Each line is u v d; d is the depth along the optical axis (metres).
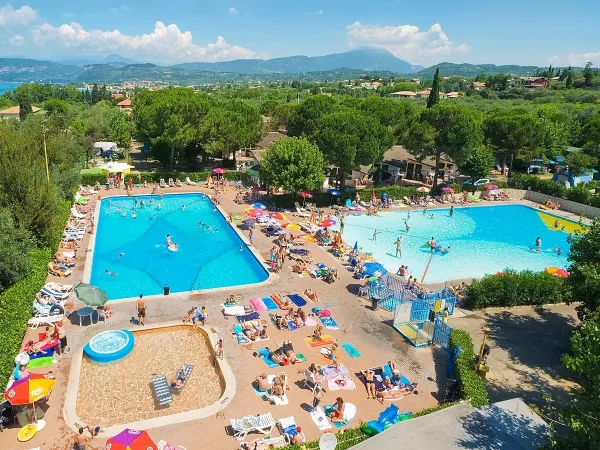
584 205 57.91
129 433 14.96
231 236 44.94
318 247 41.16
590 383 13.82
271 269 35.25
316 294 30.52
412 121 72.06
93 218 46.50
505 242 48.53
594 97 129.38
